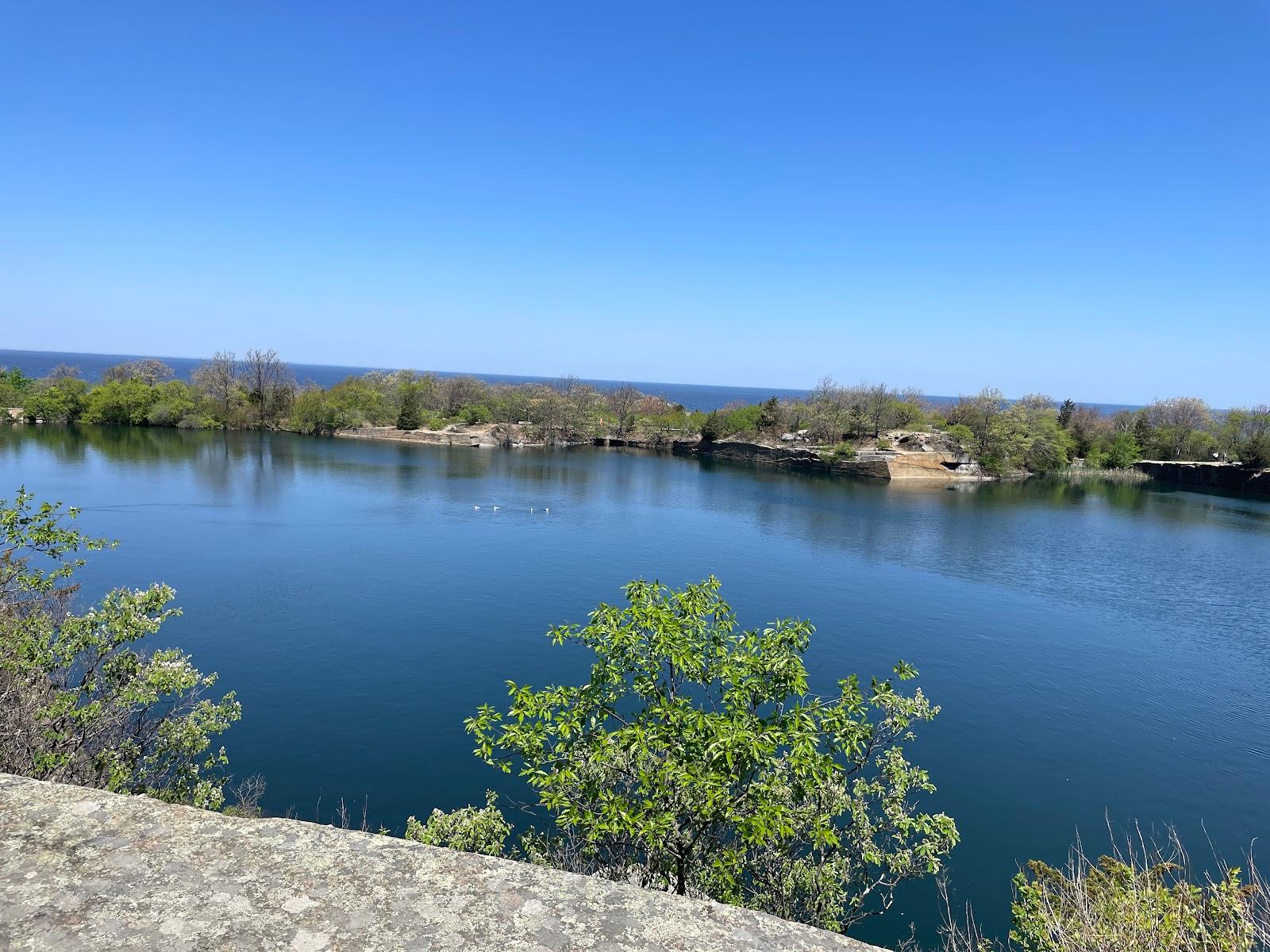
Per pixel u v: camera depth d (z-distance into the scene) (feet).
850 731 34.04
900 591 141.38
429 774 68.44
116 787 41.06
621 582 139.95
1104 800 69.36
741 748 29.12
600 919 13.56
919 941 48.44
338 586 130.00
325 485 243.19
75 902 12.78
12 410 393.91
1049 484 316.40
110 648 42.73
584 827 35.06
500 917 13.33
